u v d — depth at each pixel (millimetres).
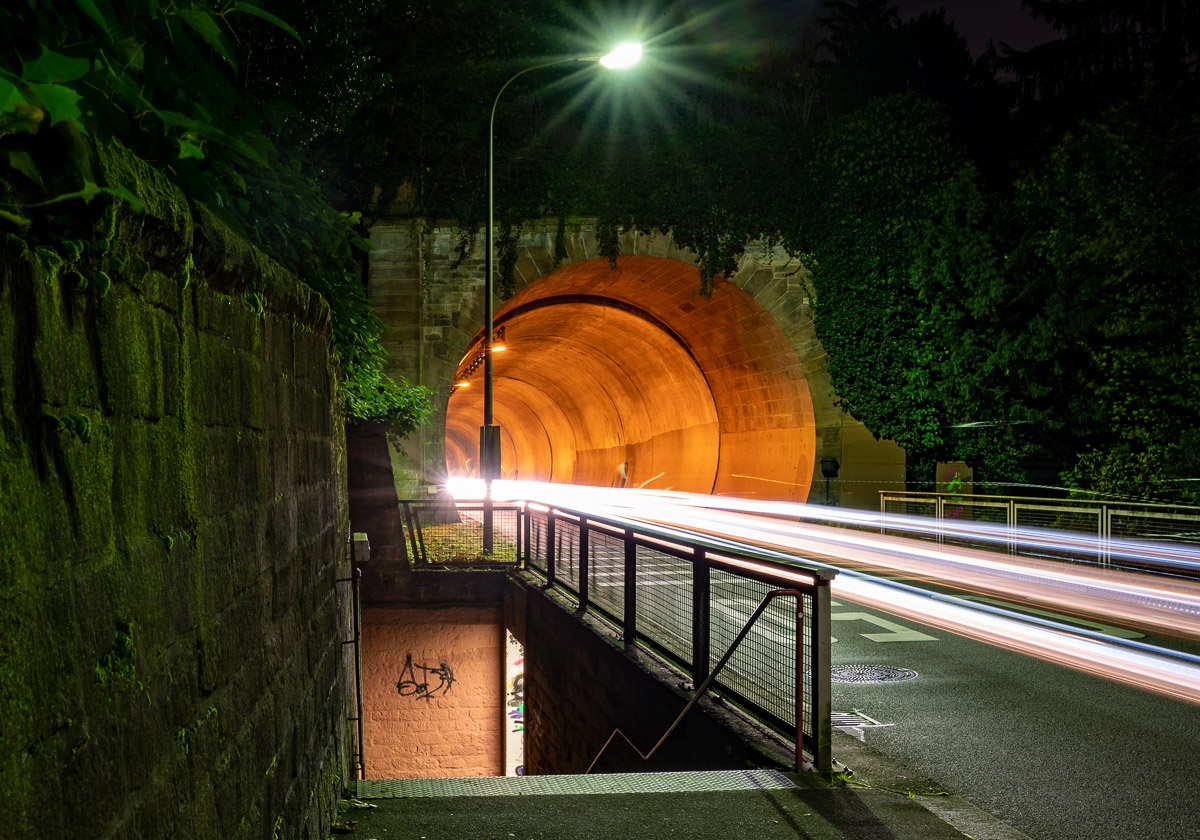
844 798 5258
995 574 16547
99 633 1649
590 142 26641
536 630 12438
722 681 7043
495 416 71688
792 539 22328
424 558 16109
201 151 2201
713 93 27547
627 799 5277
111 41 1628
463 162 25938
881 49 41906
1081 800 5664
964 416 23922
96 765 1619
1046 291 21562
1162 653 10148
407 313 25938
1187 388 19672
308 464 4230
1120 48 38031
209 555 2398
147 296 1964
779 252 26953
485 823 4875
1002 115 39875
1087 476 21531
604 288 31656
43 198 1438
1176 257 19281
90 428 1633
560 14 26266
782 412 29594
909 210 25578
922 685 8688
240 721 2695
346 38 10070
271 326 3307
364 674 15312
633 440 47000
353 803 5238
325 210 5023
